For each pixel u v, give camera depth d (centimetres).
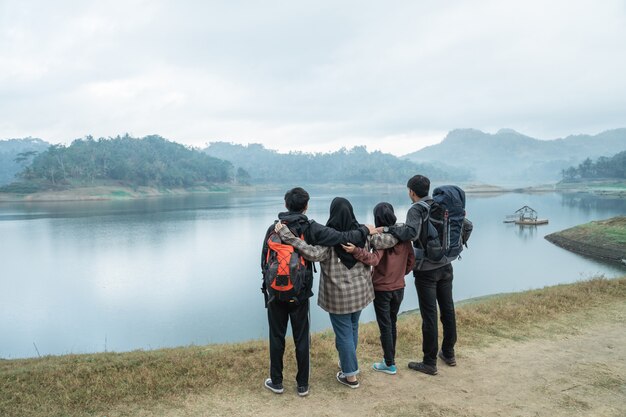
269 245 387
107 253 4928
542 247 4909
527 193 19888
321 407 390
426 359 465
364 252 396
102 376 464
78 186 17600
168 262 4350
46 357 725
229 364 494
